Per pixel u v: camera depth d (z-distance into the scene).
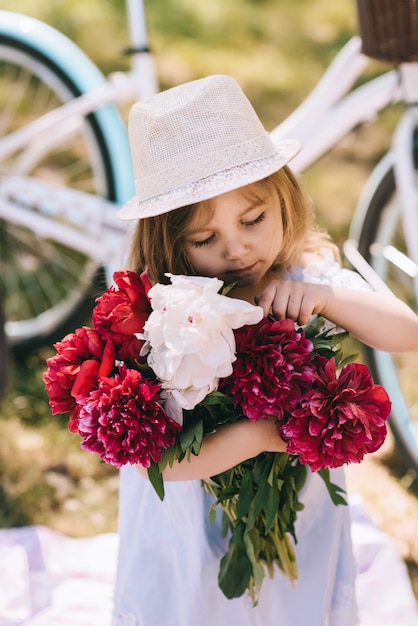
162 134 1.30
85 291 2.78
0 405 2.57
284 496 1.42
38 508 2.38
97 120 2.51
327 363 1.20
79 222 2.39
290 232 1.44
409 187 1.98
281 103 4.34
